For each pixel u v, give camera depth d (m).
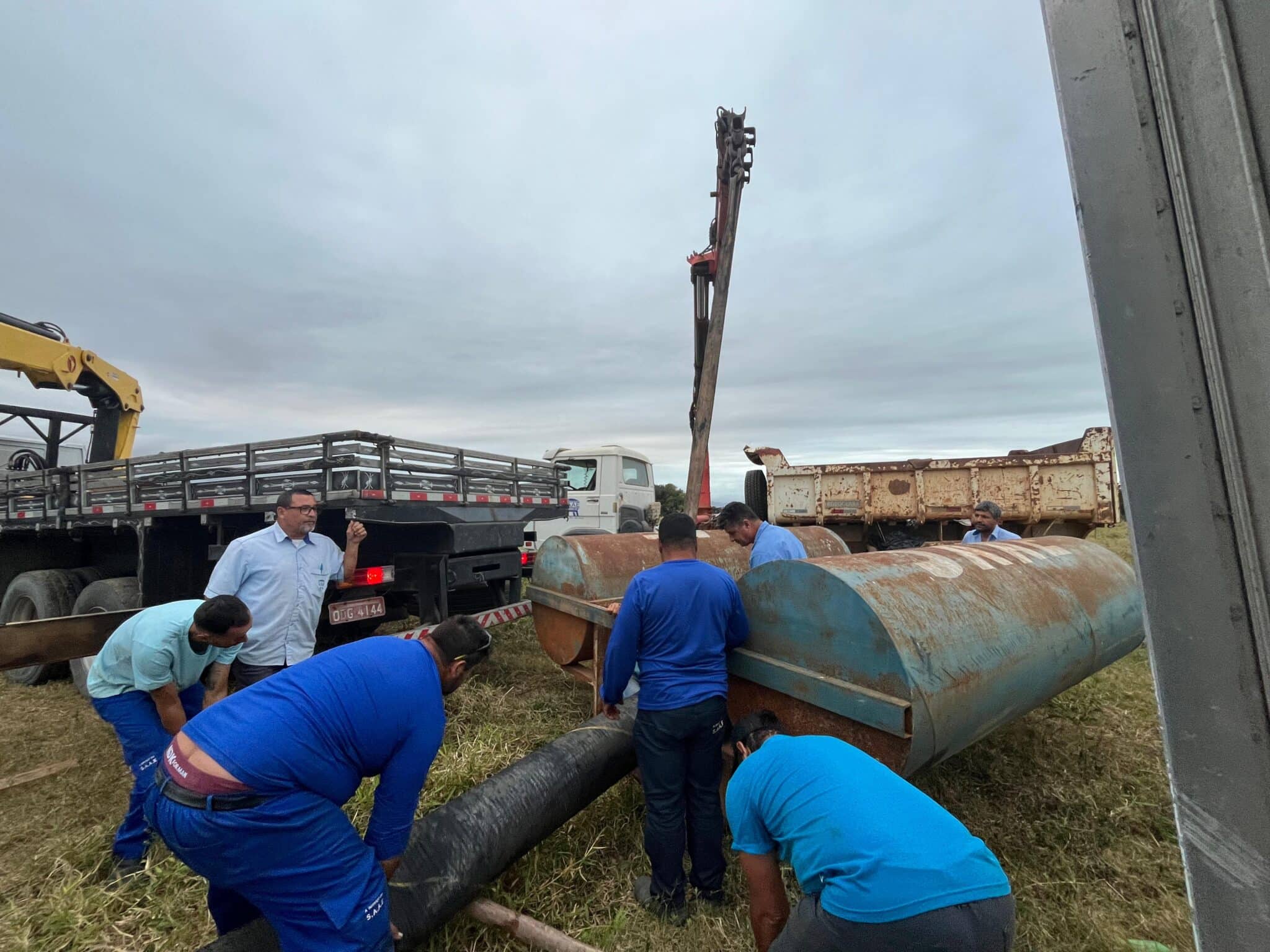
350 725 1.73
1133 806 3.06
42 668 5.05
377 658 1.85
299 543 3.50
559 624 4.28
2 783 3.36
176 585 4.94
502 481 5.44
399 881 2.01
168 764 1.69
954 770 3.41
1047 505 7.58
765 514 9.28
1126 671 5.01
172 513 4.56
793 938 1.53
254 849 1.62
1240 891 0.73
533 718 4.05
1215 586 0.74
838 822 1.51
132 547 5.73
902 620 2.17
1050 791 3.19
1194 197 0.75
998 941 1.38
